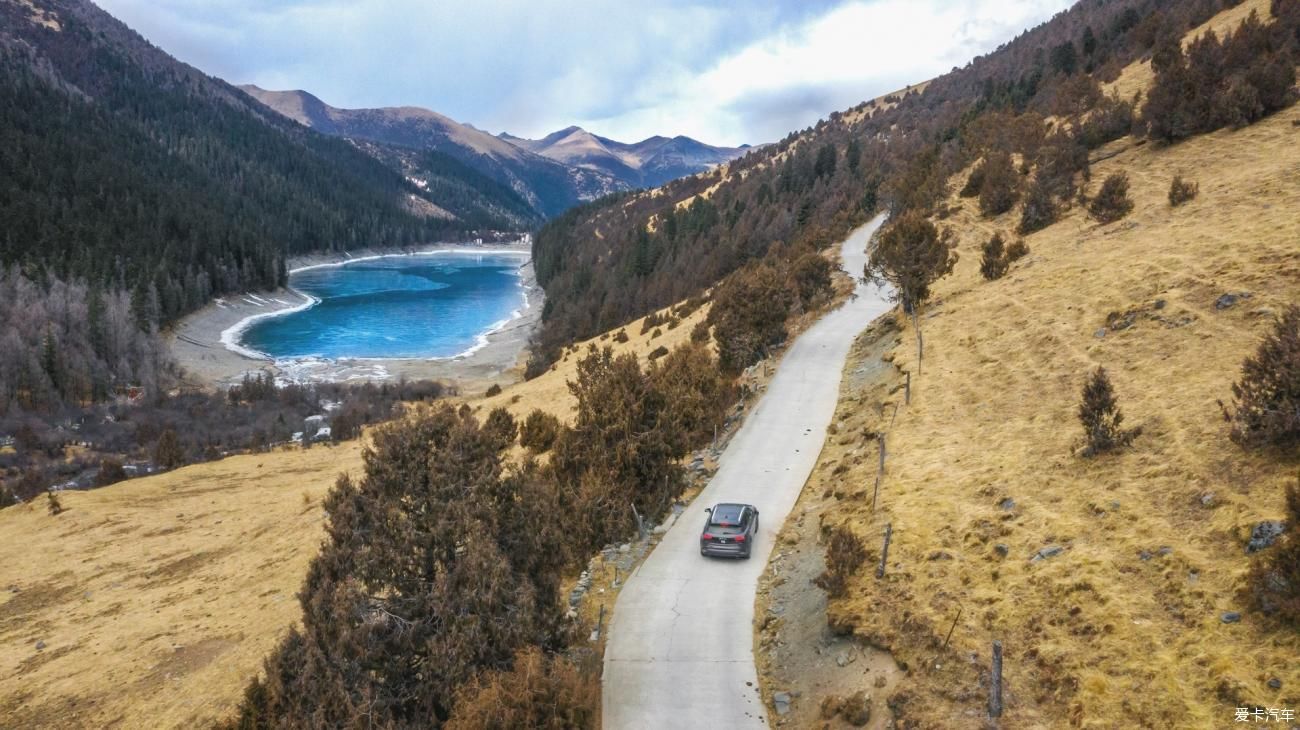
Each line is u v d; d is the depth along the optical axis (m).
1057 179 50.50
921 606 15.03
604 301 121.69
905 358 32.28
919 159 84.69
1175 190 35.84
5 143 179.38
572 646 17.69
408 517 15.54
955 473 20.28
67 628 27.34
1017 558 15.39
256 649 22.00
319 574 15.27
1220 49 53.66
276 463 55.41
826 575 17.03
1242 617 11.40
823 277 52.12
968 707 12.24
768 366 40.19
